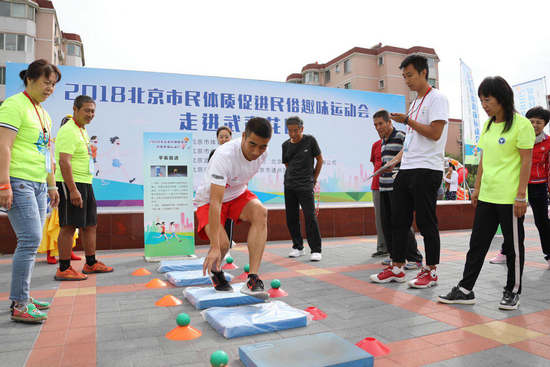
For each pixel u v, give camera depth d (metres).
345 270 4.11
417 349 1.95
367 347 1.92
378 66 32.69
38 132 2.47
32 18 21.75
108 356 1.88
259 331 2.19
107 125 6.04
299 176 4.98
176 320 2.31
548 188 4.06
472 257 2.77
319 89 7.38
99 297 3.04
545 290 3.17
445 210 8.08
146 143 4.95
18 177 2.35
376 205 4.95
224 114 6.72
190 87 6.53
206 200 2.74
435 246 3.29
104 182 5.97
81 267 4.38
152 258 4.80
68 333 2.21
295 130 4.95
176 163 5.02
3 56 20.95
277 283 3.09
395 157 4.14
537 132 4.07
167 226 4.95
